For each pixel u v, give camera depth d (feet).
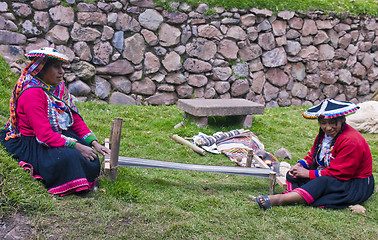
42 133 9.60
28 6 21.18
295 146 18.08
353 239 9.14
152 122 19.80
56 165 9.59
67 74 22.08
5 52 20.92
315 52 28.35
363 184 10.81
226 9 25.22
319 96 29.43
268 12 26.13
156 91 24.50
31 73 9.84
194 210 10.11
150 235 8.61
